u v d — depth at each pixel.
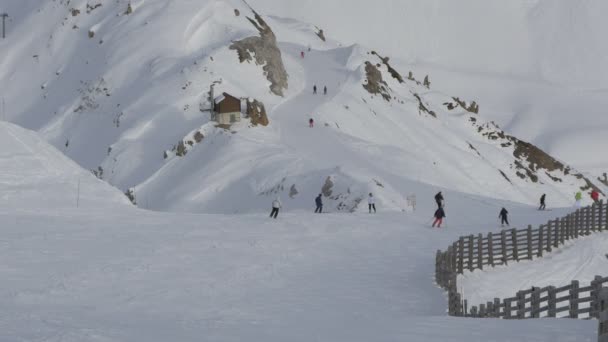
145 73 127.44
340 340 13.73
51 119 128.50
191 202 78.31
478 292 29.08
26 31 170.50
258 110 99.12
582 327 14.48
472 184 117.75
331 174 68.81
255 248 32.72
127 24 148.00
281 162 79.38
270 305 21.50
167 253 30.28
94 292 22.44
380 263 30.67
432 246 35.66
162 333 14.32
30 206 42.81
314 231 38.78
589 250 37.84
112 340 13.04
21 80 153.88
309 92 129.75
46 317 16.08
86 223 38.28
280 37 188.12
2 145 50.97
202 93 112.88
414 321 16.34
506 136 164.00
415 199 61.41
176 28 140.12
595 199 61.78
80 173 52.00
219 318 18.88
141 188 89.38
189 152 94.25
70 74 146.62
